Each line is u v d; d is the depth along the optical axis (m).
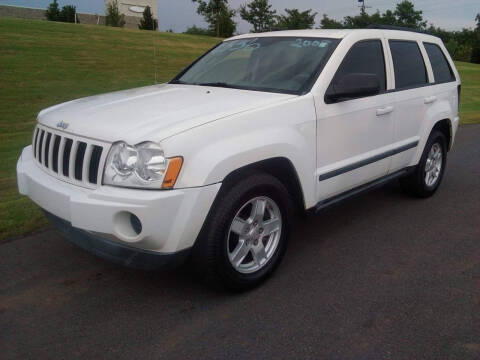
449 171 7.18
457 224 4.95
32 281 3.68
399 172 5.14
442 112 5.52
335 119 3.98
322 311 3.29
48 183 3.34
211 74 4.64
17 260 4.00
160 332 3.05
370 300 3.43
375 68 4.60
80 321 3.17
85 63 17.38
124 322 3.16
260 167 3.52
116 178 2.97
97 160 3.07
